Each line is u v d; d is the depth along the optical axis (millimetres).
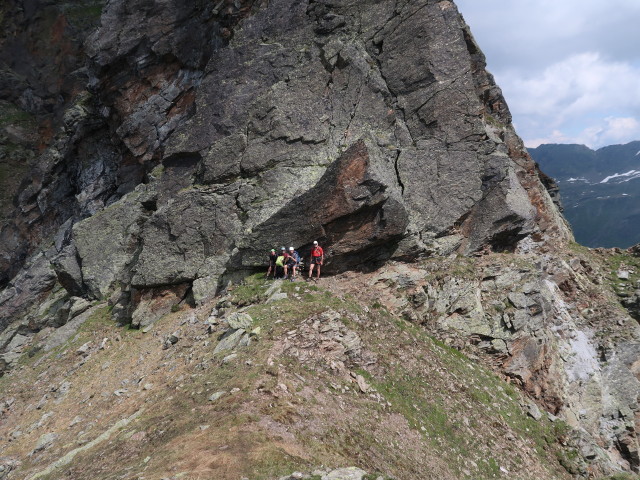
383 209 26109
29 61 72312
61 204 50188
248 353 18609
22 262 51000
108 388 23359
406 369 21203
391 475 14055
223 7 37750
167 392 19094
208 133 33344
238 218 29844
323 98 31969
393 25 32344
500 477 18359
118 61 42500
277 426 14219
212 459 12344
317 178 29516
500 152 31469
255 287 25891
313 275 26984
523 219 30797
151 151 41438
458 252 29938
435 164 30109
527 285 28375
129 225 36688
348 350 20078
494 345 26469
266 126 31484
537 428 23156
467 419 20500
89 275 35750
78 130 48000
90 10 71375
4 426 24453
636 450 28453
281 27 34156
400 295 26438
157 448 14242
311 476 11359
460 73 31078
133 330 29391
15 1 74500
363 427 16234
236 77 33812
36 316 39344
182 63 40969
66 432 20422
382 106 31344
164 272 29906
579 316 34938
